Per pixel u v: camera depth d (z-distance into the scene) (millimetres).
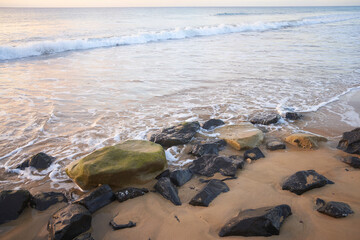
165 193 4086
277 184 4293
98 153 4641
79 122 6883
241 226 3176
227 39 23562
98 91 9281
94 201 3834
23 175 4738
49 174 4781
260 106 8023
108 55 16172
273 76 11203
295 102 8305
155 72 11891
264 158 5188
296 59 14562
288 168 4797
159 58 15148
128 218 3637
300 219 3379
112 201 3992
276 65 13172
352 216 3334
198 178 4594
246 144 5594
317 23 44094
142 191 4145
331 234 3100
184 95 8992
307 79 10703
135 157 4500
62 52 17234
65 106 7898
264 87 9789
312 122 6898
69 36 23234
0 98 8391
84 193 4289
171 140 5742
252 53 16547
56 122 6848
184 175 4512
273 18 53812
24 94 8836
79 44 18656
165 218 3617
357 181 4270
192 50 17875
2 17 48500
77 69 12422
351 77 10938
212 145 5516
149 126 6707
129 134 6277
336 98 8586
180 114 7469
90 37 22750
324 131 6402
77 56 15820
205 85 10062
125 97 8750
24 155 5348
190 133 6082
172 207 3844
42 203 3924
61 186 4473
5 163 5070
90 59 14898
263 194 4008
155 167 4590
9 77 10867
